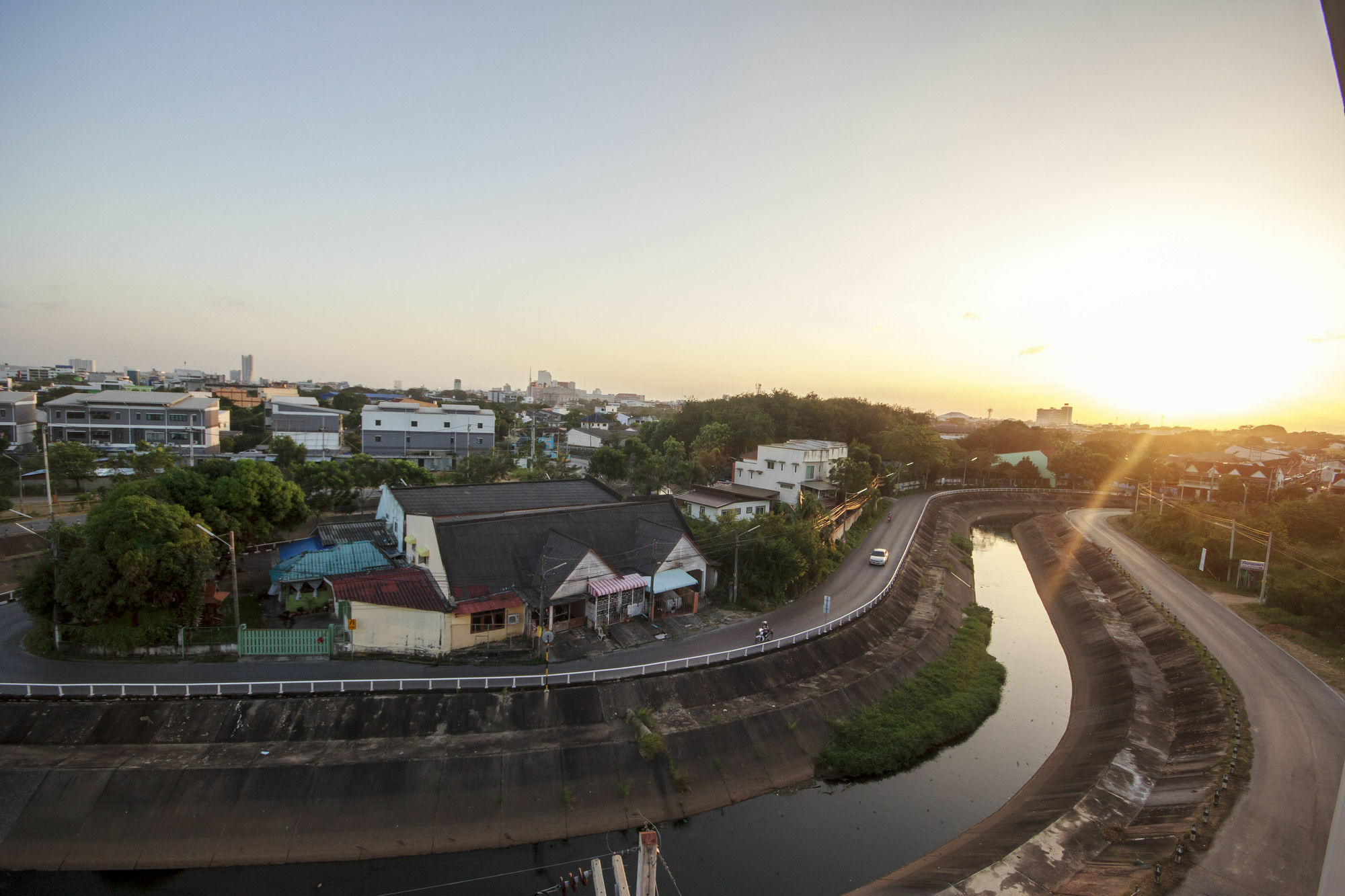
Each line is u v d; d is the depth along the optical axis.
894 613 52.06
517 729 31.56
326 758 28.27
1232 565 62.47
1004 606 63.66
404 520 48.12
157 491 41.25
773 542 52.31
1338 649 43.94
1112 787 30.77
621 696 34.38
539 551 44.97
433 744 29.92
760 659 39.56
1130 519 93.75
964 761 36.06
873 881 26.64
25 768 25.91
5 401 85.75
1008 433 157.75
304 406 122.81
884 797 32.47
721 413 115.25
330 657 35.50
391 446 104.75
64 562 33.59
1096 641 51.19
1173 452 169.12
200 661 33.72
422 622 37.09
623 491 83.69
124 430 91.44
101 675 31.50
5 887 23.34
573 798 29.39
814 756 34.75
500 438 135.88
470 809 28.05
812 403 128.75
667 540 47.50
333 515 65.00
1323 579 50.09
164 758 27.27
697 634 43.34
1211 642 45.06
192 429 84.62
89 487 72.38
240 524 43.72
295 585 42.38
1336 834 5.79
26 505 62.97
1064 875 25.16
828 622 46.75
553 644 39.84
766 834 29.34
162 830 25.31
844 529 73.62
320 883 24.73
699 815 30.39
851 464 84.06
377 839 26.48
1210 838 25.38
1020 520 107.81
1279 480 104.88
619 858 19.89
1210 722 34.88
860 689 39.94
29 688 28.72
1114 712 39.25
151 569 33.28
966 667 46.47
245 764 27.47
